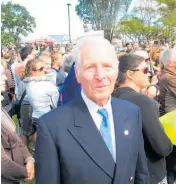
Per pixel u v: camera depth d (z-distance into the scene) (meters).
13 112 4.42
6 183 2.07
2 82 3.05
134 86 2.09
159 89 2.69
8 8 14.51
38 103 3.81
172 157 2.30
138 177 1.61
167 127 2.09
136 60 2.08
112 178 1.38
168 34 20.86
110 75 1.37
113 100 1.57
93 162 1.36
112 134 1.45
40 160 1.37
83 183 1.35
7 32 15.05
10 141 2.22
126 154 1.44
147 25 21.56
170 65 2.59
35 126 3.98
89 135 1.39
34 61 3.87
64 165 1.36
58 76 4.88
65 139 1.37
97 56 1.34
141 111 1.87
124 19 20.83
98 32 1.58
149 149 1.96
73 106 1.46
